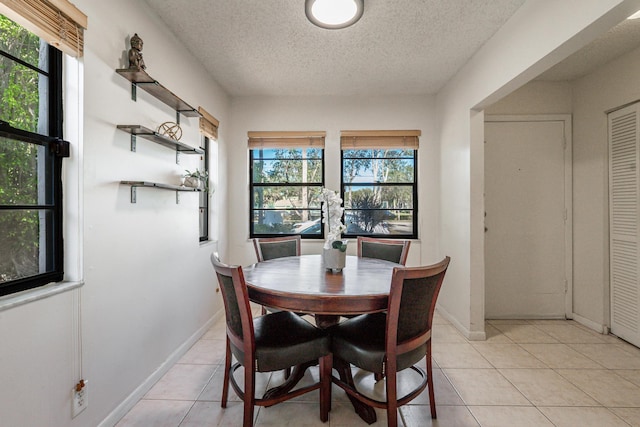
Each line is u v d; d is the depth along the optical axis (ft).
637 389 5.99
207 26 6.79
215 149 9.77
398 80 9.80
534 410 5.37
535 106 9.80
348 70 9.05
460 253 9.01
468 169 8.52
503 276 9.94
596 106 8.89
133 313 5.52
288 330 5.15
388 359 4.39
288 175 11.58
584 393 5.86
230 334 5.10
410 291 4.41
